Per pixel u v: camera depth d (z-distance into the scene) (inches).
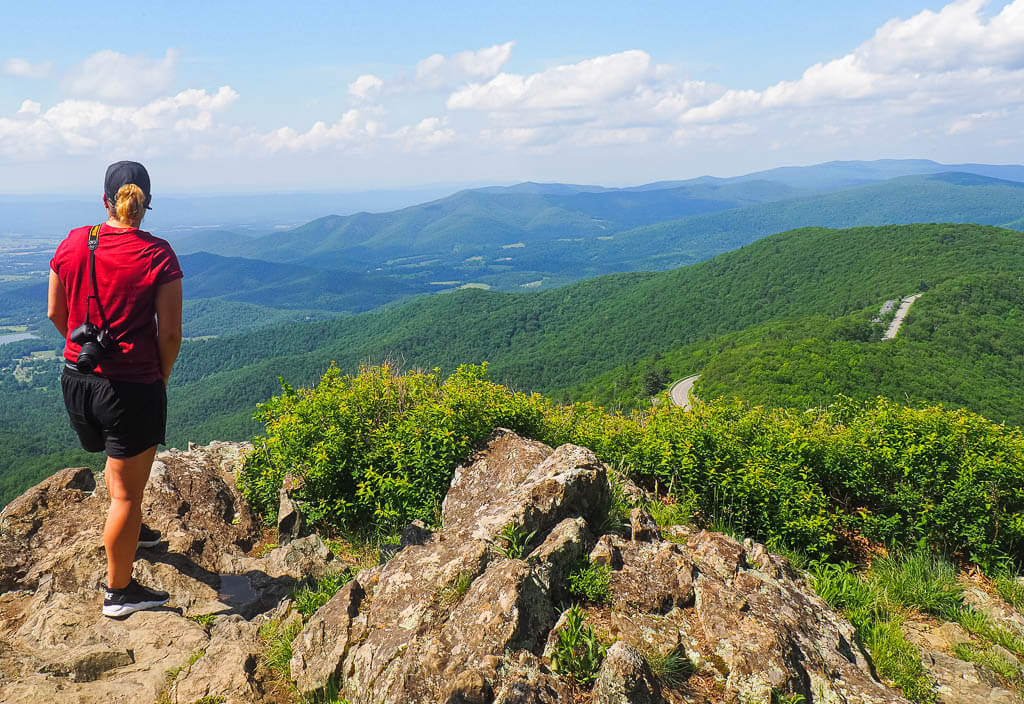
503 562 130.3
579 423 266.5
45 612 135.1
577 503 163.0
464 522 160.2
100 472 205.5
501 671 108.3
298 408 217.6
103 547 158.9
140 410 126.6
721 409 263.1
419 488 200.1
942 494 220.8
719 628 129.8
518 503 153.6
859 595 180.5
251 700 115.2
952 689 144.4
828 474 235.3
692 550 160.9
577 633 118.9
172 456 219.0
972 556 211.2
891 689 135.0
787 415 277.3
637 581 138.6
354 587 138.9
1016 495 209.6
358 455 211.6
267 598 156.3
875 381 3095.5
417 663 113.2
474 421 209.9
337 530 211.5
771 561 162.7
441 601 127.4
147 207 130.7
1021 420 2881.4
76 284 122.0
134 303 122.8
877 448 230.4
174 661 125.2
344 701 117.6
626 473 247.0
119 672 120.5
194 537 173.2
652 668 117.7
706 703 116.1
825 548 216.7
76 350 123.4
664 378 4065.0
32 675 114.1
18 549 158.2
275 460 212.4
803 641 134.8
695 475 233.3
